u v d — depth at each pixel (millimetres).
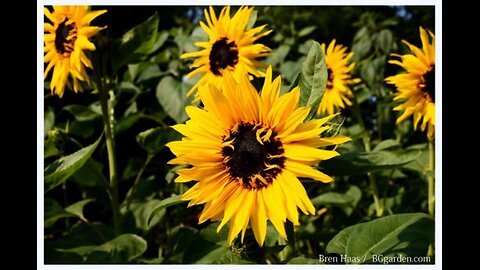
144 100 1410
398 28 1611
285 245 822
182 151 759
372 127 1509
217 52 1028
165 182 1260
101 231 1136
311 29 1536
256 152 753
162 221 1319
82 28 971
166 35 1331
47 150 1063
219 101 755
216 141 766
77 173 1183
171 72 1312
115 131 1178
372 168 817
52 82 1013
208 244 876
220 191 761
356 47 1367
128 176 1276
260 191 756
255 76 1019
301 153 733
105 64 1018
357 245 785
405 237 778
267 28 1513
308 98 779
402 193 1230
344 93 1215
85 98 1509
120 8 1610
